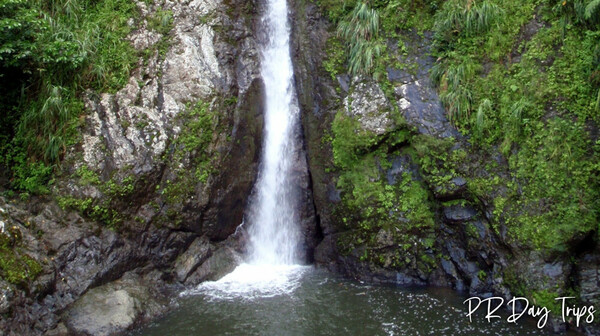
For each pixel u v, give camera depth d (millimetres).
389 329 7594
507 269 8430
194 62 10828
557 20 8711
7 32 8680
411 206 9773
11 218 8148
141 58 10609
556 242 7711
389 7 10742
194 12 11414
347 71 11055
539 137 8242
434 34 10219
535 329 7504
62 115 9383
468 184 9055
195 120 10344
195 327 7719
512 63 9102
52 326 7328
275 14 12461
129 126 9766
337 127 10617
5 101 9445
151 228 9578
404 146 10117
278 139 11742
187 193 9945
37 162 9180
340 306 8547
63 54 9398
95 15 10695
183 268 9742
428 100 9875
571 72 8227
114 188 9156
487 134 9031
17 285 7156
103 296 8109
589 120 7941
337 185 10547
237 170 10945
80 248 8539
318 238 11312
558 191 7902
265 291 9320
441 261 9586
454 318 7961
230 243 10906
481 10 9477
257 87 11719
